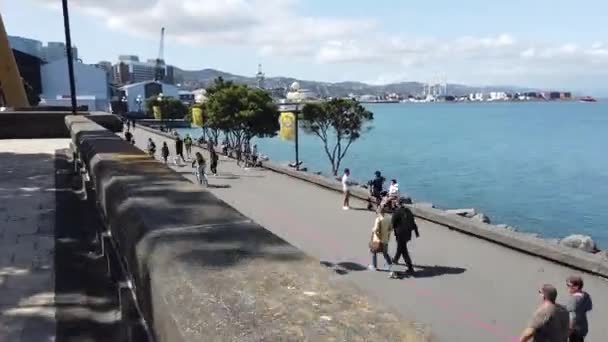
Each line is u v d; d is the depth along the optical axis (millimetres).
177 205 3699
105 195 4680
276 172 29094
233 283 2125
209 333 1645
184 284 2109
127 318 4012
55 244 7730
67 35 25812
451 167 56688
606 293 9664
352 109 40281
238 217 3361
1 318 5207
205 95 49156
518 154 69500
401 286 10305
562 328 5805
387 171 53469
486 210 34500
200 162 24156
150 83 158250
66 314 5273
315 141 88250
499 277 10750
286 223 16203
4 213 9820
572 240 15633
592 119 169250
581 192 41125
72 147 16406
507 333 8047
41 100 112500
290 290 2055
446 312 8922
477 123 150625
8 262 6926
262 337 1606
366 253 12844
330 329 1684
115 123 28891
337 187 22594
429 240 13977
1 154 19750
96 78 132750
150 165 5887
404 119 181125
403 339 1635
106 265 6609
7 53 45531
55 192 11922
